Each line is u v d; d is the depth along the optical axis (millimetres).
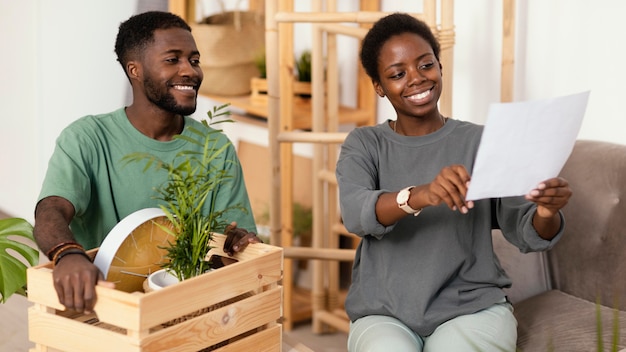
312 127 3006
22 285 1854
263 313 1571
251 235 1667
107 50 3609
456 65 2902
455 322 1812
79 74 3635
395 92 1868
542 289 2256
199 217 1574
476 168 1467
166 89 1821
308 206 3434
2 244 1905
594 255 2164
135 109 1899
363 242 1928
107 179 1866
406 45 1852
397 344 1726
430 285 1834
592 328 1979
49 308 1484
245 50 3443
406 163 1903
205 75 3434
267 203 3490
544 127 1474
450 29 2422
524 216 1801
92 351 1421
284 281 3127
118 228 1546
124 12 3590
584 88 2504
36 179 3787
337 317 3043
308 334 3127
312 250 2697
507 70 2533
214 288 1462
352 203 1771
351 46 3322
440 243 1855
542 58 2611
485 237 1896
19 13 3725
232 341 1565
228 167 1933
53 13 3602
